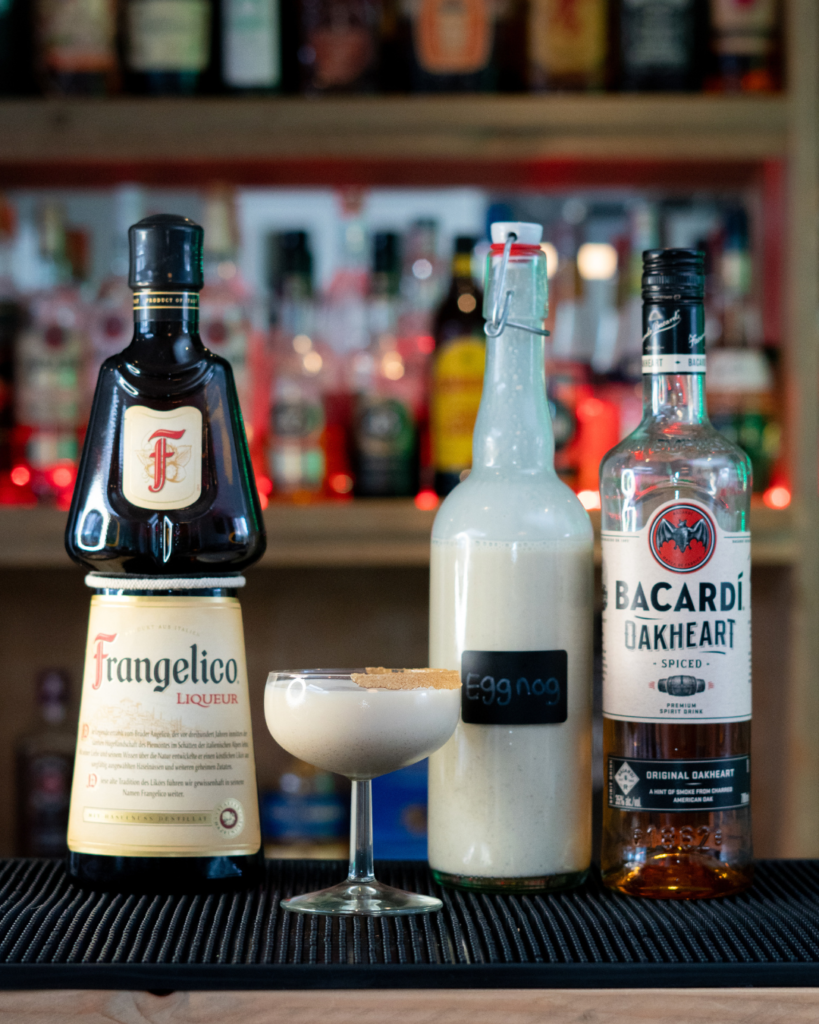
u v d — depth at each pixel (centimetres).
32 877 81
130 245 79
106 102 154
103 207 182
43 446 159
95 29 156
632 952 64
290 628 187
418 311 166
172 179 171
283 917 70
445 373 156
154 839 75
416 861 89
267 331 168
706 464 76
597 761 151
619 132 155
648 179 171
